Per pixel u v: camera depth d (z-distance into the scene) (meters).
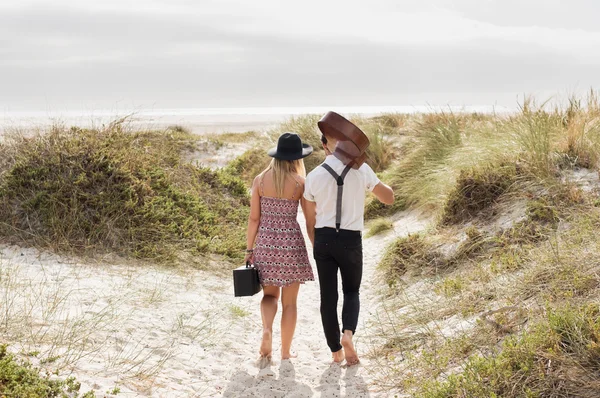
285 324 4.46
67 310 4.79
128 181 7.92
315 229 4.20
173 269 6.79
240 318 5.50
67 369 3.64
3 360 3.30
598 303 3.61
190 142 14.84
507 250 5.45
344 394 3.84
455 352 3.96
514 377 3.23
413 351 4.33
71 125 9.12
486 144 7.84
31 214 7.08
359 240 4.18
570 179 6.21
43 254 6.50
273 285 4.34
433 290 5.46
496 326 3.99
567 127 7.45
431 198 8.21
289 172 4.34
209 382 4.00
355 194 4.12
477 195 6.70
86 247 6.71
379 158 12.36
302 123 15.06
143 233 7.28
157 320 5.00
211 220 8.58
